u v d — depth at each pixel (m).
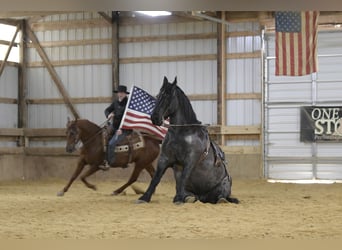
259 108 16.80
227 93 17.00
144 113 11.16
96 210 8.61
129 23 17.75
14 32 18.22
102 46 17.97
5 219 7.61
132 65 17.77
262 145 16.67
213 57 17.12
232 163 16.89
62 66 18.33
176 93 9.15
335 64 16.38
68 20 18.22
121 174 17.48
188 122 9.17
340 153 16.23
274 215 8.02
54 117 18.36
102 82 17.95
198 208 8.75
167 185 15.55
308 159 16.41
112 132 11.27
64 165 17.95
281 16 14.81
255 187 14.49
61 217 7.80
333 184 15.36
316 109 16.39
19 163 18.12
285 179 16.58
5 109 17.95
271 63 16.75
